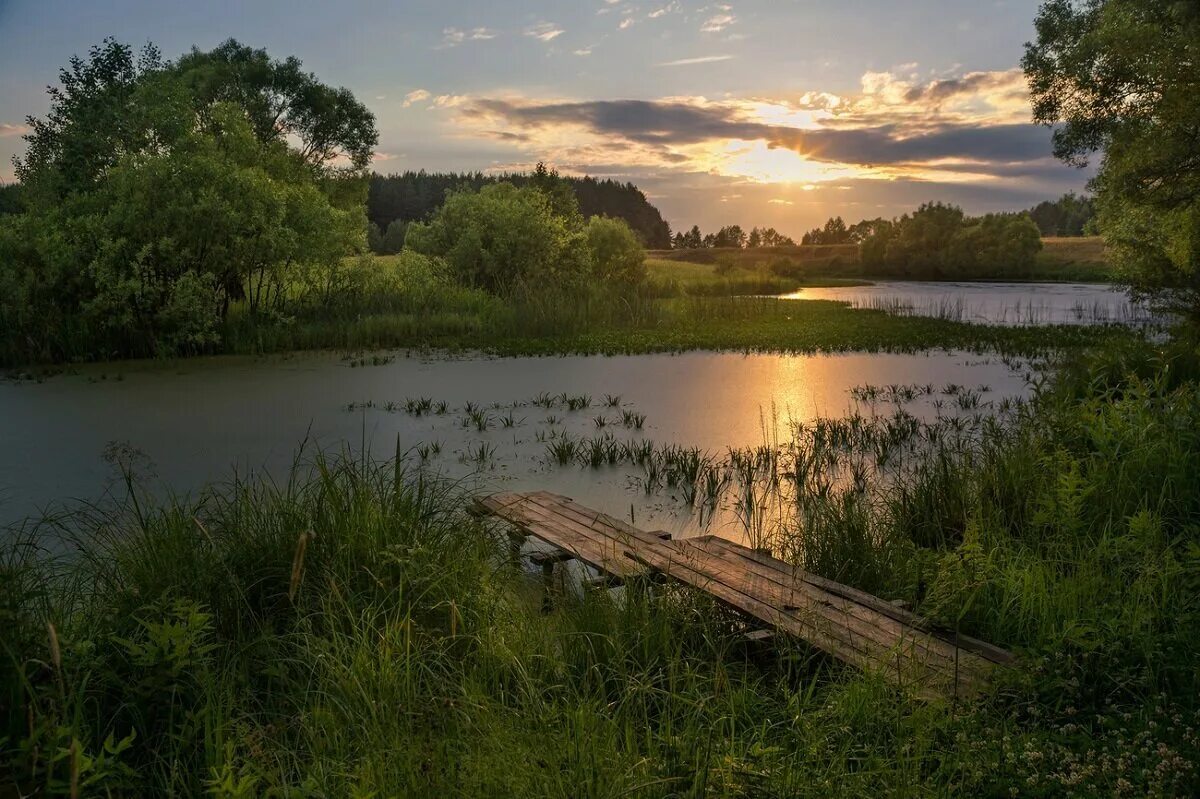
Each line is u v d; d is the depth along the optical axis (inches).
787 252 3486.7
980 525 221.5
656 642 162.2
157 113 719.1
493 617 167.6
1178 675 142.6
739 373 597.3
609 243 1505.9
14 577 148.9
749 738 134.2
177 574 166.2
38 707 121.1
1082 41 447.8
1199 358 395.9
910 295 1708.9
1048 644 157.8
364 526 185.3
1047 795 114.0
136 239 646.5
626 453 358.0
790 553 233.0
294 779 127.1
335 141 1138.0
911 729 127.7
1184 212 465.4
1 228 631.8
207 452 361.7
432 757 115.5
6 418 428.8
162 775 122.3
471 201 1136.8
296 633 153.6
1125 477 241.3
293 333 722.8
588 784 109.2
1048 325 936.9
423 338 776.3
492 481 321.4
